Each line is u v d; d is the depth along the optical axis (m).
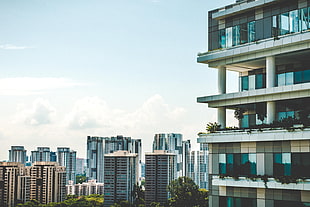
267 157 48.53
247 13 52.19
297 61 50.97
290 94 47.06
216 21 55.81
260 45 48.94
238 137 50.44
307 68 49.84
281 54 48.06
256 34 50.94
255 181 48.47
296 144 46.03
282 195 46.91
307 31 45.72
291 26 47.44
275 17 49.16
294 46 46.50
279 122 48.00
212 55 54.00
